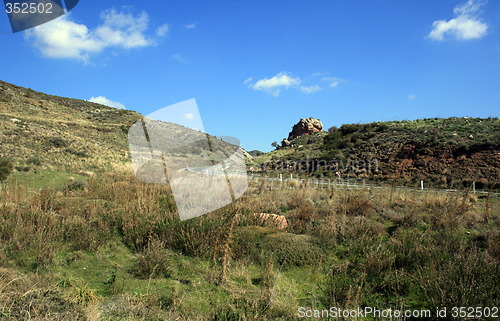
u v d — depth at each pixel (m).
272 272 5.59
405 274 5.68
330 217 8.80
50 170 21.28
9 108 51.47
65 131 41.66
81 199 10.05
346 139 42.72
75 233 7.22
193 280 5.48
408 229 8.39
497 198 15.09
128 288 5.11
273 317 4.39
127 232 7.50
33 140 32.81
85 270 5.84
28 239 6.60
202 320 4.23
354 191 13.70
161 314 4.29
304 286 5.47
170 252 6.71
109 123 59.00
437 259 6.07
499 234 7.57
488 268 5.46
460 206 10.15
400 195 13.67
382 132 42.12
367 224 8.46
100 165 28.89
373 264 6.00
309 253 6.51
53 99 74.44
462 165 29.47
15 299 4.15
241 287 5.14
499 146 30.08
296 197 12.06
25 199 9.76
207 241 6.64
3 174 16.14
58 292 4.57
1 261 5.66
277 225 8.20
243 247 6.58
